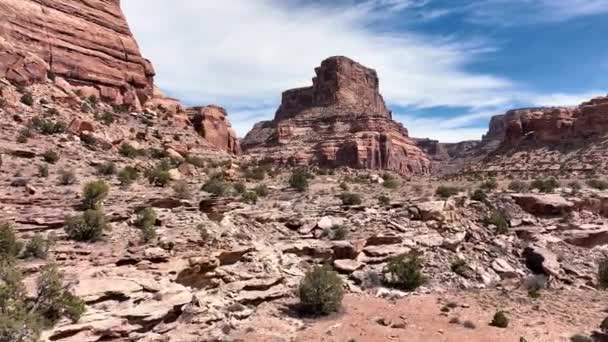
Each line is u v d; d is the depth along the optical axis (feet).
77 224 67.67
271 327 64.44
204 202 98.07
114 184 111.55
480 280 97.76
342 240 99.45
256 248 84.99
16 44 178.70
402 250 100.48
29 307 45.09
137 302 54.54
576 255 114.01
